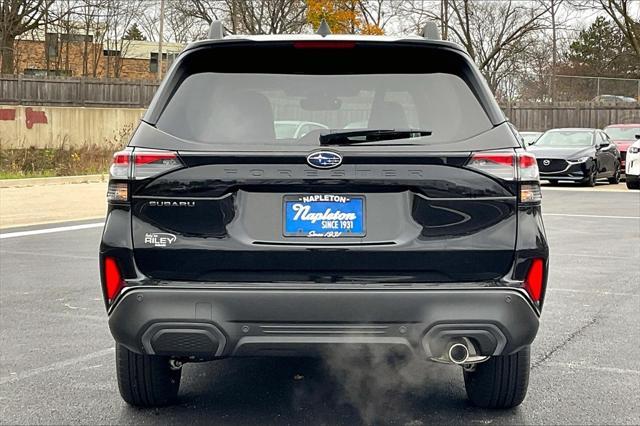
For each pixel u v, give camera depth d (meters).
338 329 3.89
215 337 3.91
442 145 4.02
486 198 3.99
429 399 4.95
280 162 3.95
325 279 3.94
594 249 11.35
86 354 5.99
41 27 51.31
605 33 74.62
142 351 4.01
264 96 4.23
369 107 4.26
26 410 4.74
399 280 3.95
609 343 6.34
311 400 4.94
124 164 4.05
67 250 10.91
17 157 26.39
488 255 3.97
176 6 52.78
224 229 3.96
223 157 3.97
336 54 4.30
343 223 3.95
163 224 4.00
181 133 4.09
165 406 4.81
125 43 69.19
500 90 57.81
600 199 19.12
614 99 45.09
